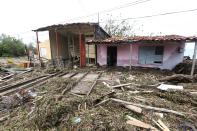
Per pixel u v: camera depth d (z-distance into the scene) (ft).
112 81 26.71
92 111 14.33
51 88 22.59
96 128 11.36
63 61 50.34
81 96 18.61
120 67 41.96
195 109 15.31
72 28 44.86
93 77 31.19
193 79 25.36
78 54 62.59
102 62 45.21
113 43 39.58
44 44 60.85
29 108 15.79
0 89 22.72
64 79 27.53
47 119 12.84
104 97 17.74
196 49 29.27
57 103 15.07
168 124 12.42
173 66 36.27
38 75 35.24
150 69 38.01
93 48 49.93
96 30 43.60
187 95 18.40
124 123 12.16
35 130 12.00
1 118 13.87
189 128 11.80
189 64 36.22
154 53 37.86
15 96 19.17
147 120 13.04
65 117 13.29
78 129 11.48
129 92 20.12
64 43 56.29
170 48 35.68
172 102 17.01
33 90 22.07
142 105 15.48
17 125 12.76
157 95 19.10
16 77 33.47
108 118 12.83
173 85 23.06
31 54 60.75
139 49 39.47
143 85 23.07
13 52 106.11
